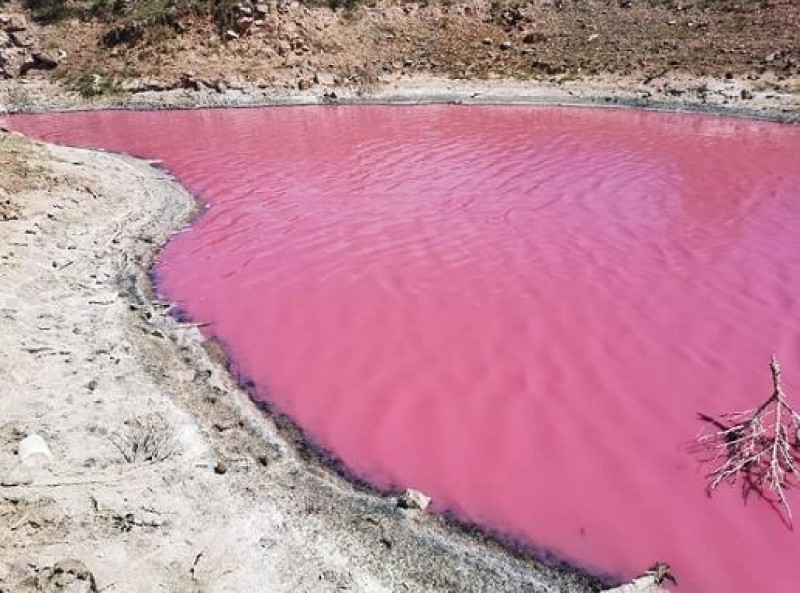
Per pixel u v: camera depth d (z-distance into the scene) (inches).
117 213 619.2
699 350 396.8
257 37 1398.9
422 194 697.0
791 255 526.0
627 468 306.2
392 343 413.7
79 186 636.7
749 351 393.7
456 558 259.3
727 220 606.5
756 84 1131.3
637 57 1301.7
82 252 529.3
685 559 259.1
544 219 617.0
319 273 514.9
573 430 331.9
